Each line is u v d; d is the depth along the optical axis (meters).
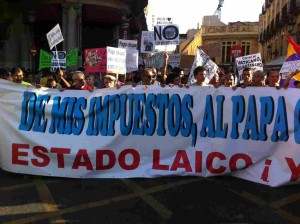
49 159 5.42
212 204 4.53
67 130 5.45
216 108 5.38
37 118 5.48
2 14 13.23
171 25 10.83
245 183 5.18
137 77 11.04
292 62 6.92
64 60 11.66
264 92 5.26
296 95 5.16
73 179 5.38
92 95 5.51
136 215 4.25
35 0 17.39
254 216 4.22
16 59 18.52
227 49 64.31
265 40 42.28
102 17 19.11
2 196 4.77
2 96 5.52
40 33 20.28
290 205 4.51
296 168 5.02
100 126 5.45
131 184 5.17
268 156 5.21
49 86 7.83
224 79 7.18
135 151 5.43
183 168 5.39
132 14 23.83
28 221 4.10
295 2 26.06
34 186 5.12
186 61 14.90
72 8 18.06
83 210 4.38
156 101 5.44
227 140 5.33
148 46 12.53
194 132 5.40
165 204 4.53
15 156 5.46
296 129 5.08
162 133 5.41
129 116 5.45
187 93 5.43
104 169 5.41
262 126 5.23
